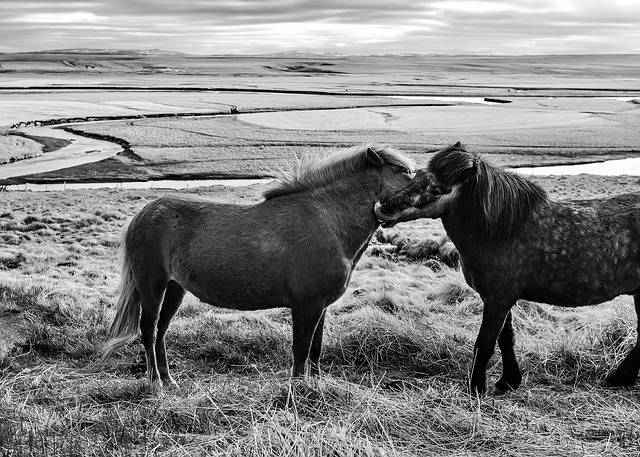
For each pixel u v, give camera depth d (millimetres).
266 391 5926
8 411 5492
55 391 6332
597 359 7074
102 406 5887
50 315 8672
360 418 5164
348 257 6660
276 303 6625
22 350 7625
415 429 5188
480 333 6367
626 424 5340
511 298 6359
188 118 94500
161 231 6750
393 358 7379
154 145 66438
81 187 46281
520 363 7031
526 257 6320
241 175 51188
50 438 4977
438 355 7301
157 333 7020
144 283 6812
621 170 54906
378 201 6711
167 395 6199
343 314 8953
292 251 6406
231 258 6469
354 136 75688
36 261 16547
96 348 7688
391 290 10484
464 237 6418
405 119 96188
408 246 16203
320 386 5750
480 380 6320
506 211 6246
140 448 4844
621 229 6316
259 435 4727
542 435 5172
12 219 26016
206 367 7355
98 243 20750
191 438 5020
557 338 7555
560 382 6684
